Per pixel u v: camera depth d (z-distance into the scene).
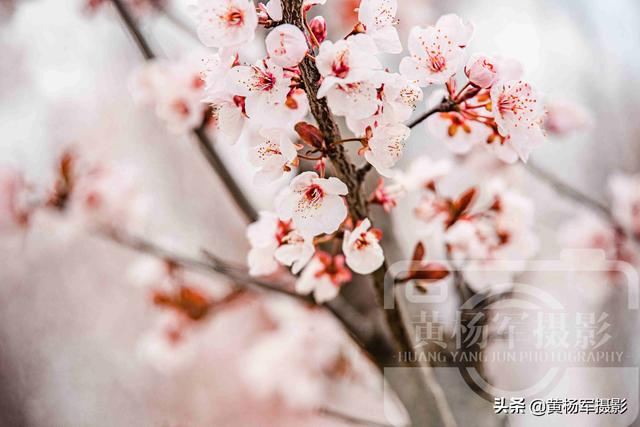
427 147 0.80
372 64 0.47
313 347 0.84
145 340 0.85
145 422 1.88
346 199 0.51
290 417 1.75
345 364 0.81
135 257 1.84
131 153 1.67
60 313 1.92
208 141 0.64
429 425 0.58
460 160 0.65
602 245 0.75
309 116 0.53
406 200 0.64
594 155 1.10
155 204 1.63
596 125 1.10
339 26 0.65
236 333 1.56
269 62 0.48
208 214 1.72
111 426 1.88
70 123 1.54
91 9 0.78
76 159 0.77
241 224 1.71
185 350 0.83
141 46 0.65
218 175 0.64
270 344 0.90
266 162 0.49
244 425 1.79
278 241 0.52
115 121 1.63
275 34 0.47
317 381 0.89
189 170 1.74
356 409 1.02
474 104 0.50
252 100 0.48
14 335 1.89
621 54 1.13
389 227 0.60
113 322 1.95
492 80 0.49
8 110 1.46
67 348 1.93
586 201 0.74
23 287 1.87
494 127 0.50
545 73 1.12
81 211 0.74
